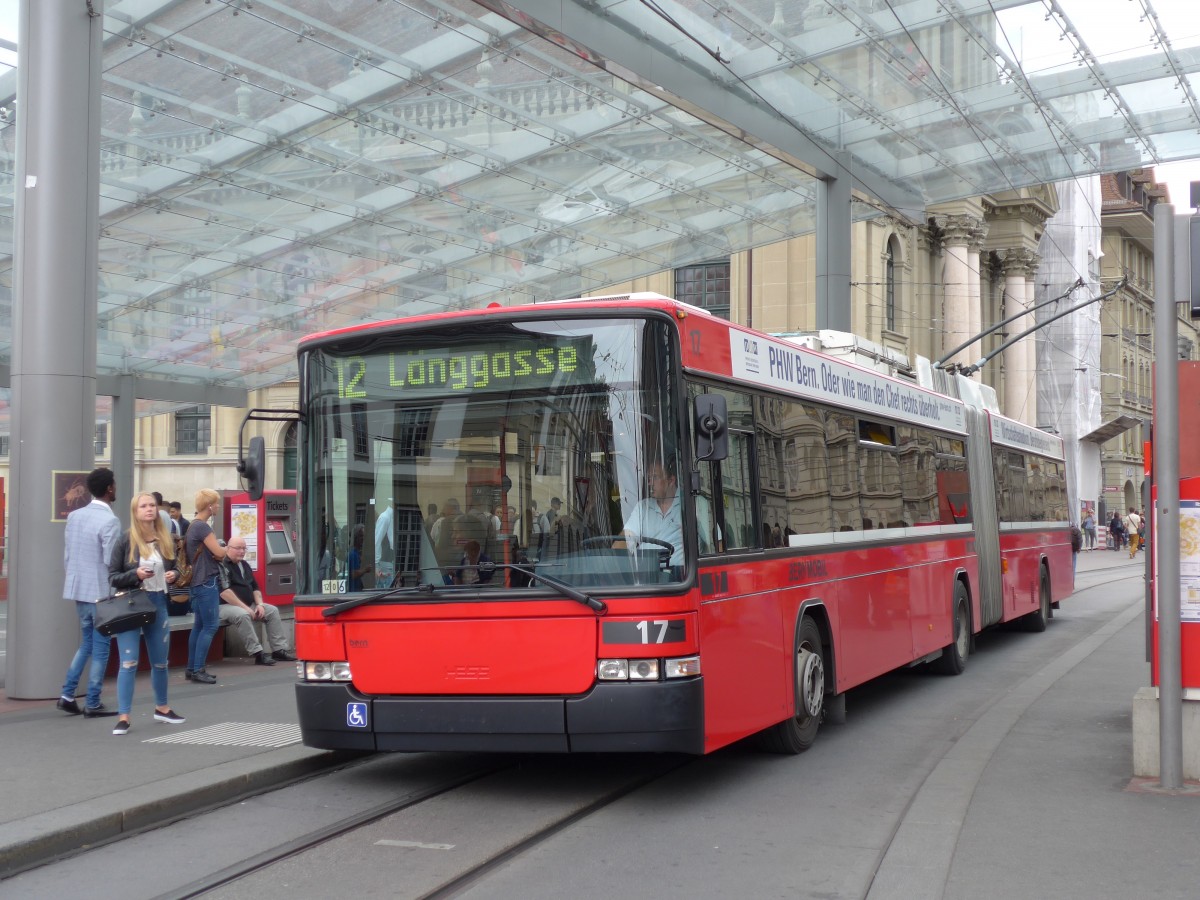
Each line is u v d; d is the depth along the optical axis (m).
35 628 11.16
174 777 7.93
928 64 17.44
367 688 7.80
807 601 9.55
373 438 8.02
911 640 12.44
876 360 12.84
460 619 7.60
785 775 8.77
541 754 9.56
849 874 6.27
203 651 12.69
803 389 9.95
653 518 7.47
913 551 12.67
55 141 11.32
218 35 15.02
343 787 8.34
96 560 10.31
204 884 6.09
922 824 7.06
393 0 14.52
